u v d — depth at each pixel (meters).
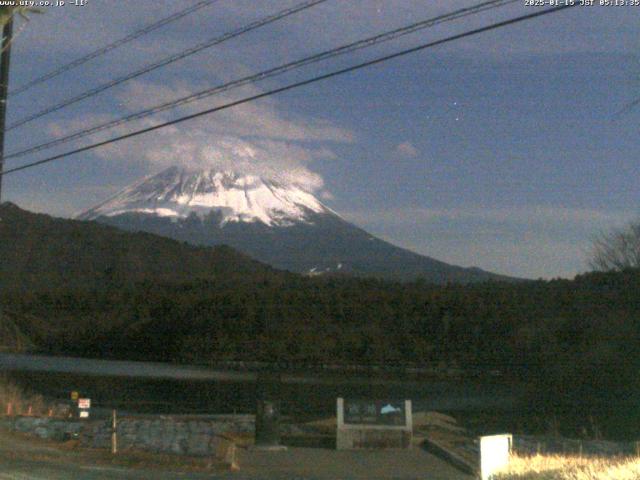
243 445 19.08
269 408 18.78
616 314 32.88
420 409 28.73
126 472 14.91
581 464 14.14
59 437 19.89
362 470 16.02
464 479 14.89
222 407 30.00
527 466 14.47
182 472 15.23
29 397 27.19
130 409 29.73
